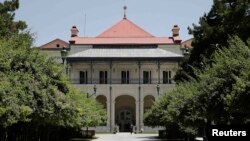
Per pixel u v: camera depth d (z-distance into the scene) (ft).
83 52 260.21
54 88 77.66
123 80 259.60
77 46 266.16
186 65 157.79
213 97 73.67
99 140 153.58
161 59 254.27
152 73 260.42
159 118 151.94
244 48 67.82
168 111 119.03
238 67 68.08
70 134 168.25
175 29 273.13
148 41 271.49
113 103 249.55
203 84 76.89
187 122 100.58
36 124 89.15
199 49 140.97
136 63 257.96
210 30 131.34
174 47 266.77
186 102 96.02
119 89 250.78
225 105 70.03
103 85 250.98
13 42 73.10
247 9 109.91
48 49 266.98
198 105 80.59
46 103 73.15
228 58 70.59
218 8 125.49
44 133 112.88
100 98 259.80
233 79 68.85
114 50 264.11
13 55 68.13
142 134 225.76
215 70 73.10
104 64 258.98
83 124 128.88
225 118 74.28
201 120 97.71
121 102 264.11
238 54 68.54
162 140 151.94
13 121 56.34
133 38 276.21
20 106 59.72
